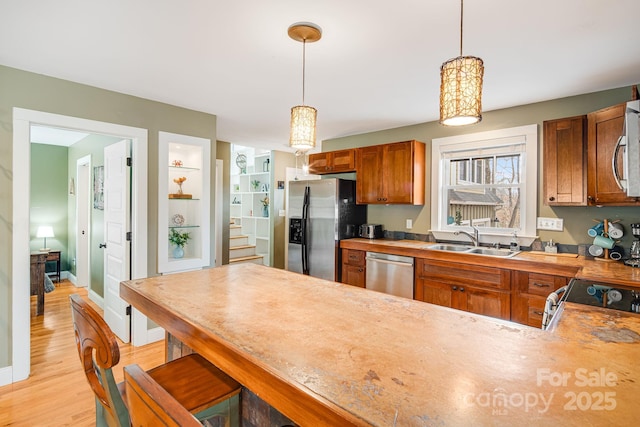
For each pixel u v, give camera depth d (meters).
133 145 3.07
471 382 0.81
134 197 3.06
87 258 5.12
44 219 5.35
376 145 4.12
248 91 2.91
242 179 6.95
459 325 1.19
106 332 0.95
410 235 4.12
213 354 1.06
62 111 2.62
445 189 3.87
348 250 4.06
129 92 2.94
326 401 0.73
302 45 2.09
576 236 2.98
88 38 2.01
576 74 2.50
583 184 2.69
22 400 2.22
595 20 1.79
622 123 2.31
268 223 6.25
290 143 1.83
